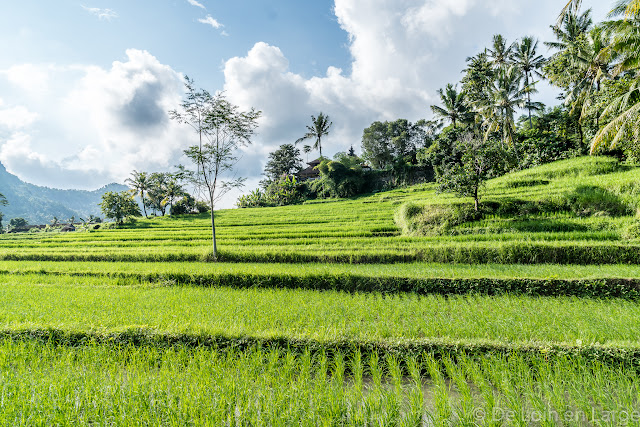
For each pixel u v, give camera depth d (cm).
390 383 557
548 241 1524
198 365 598
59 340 708
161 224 4578
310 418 433
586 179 2308
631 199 1773
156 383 518
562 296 1005
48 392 493
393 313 841
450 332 695
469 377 552
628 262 1328
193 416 440
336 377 559
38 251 2438
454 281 1129
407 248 1694
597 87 2959
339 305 939
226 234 2902
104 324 782
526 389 482
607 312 794
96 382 525
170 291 1227
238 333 684
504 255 1481
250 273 1373
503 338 646
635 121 1697
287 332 711
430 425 430
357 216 3256
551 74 3531
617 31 1598
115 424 427
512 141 3747
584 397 456
